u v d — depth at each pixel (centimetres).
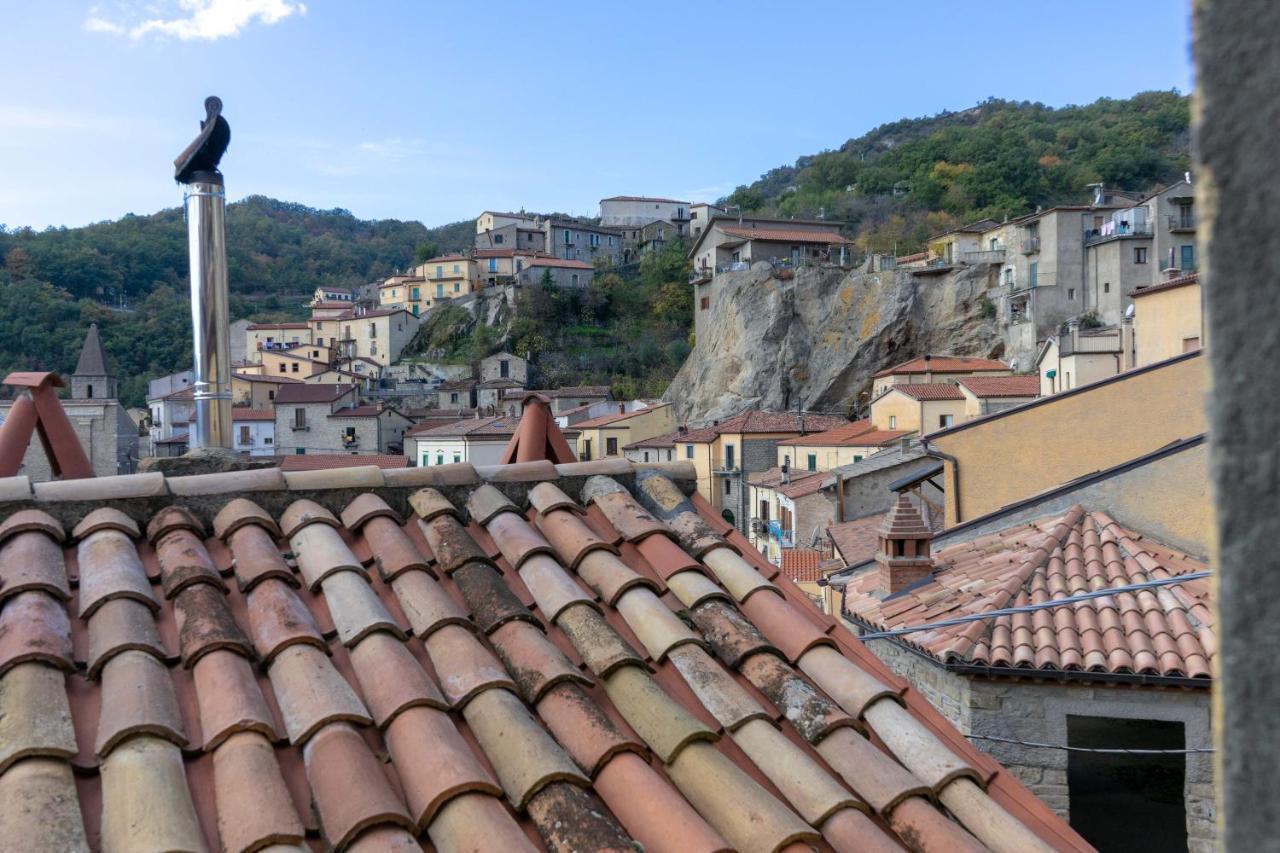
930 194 9594
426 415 7888
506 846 258
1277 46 105
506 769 297
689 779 312
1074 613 981
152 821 254
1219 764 111
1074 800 1254
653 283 10431
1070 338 4419
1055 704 910
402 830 269
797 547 4028
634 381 9344
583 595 396
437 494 468
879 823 319
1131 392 1517
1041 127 10856
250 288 13788
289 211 17825
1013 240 6556
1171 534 1191
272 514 448
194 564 384
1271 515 106
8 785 264
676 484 520
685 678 365
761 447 5700
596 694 352
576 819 277
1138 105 11594
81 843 250
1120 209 6112
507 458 567
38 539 390
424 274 10950
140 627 341
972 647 930
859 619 1221
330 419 6856
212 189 595
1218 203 110
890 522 1230
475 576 405
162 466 531
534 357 9706
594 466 511
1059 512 1250
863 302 6869
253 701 309
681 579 425
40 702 295
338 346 10400
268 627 352
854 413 6738
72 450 482
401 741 302
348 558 404
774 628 410
